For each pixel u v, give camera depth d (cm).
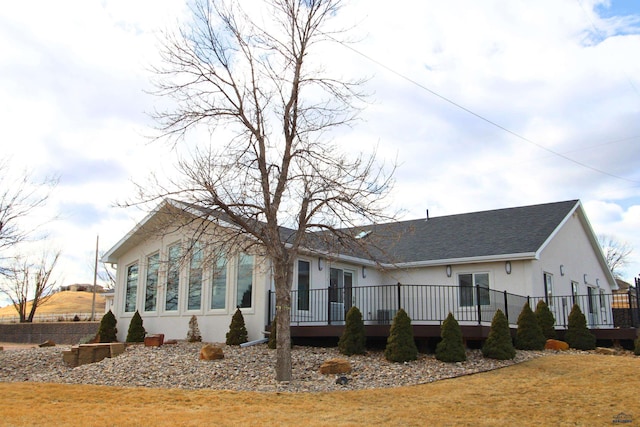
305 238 1366
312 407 961
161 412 913
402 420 862
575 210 2406
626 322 2633
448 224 2459
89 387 1160
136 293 2092
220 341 1803
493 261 2023
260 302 1730
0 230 1828
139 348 1683
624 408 899
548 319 1800
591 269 2600
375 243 1550
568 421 841
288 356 1213
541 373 1263
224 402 1005
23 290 3781
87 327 3012
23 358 1669
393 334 1434
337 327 1608
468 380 1198
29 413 895
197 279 1777
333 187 1257
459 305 2059
